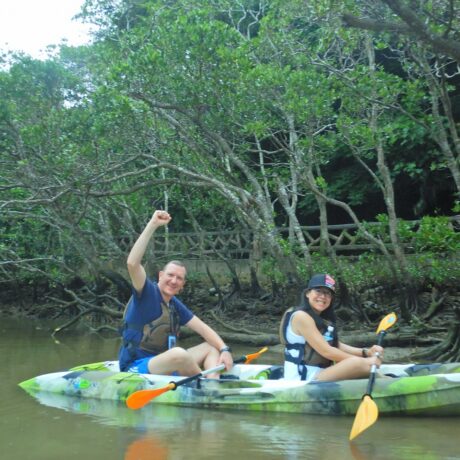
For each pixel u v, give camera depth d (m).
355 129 9.58
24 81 10.75
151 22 10.63
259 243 12.66
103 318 12.80
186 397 5.50
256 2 14.20
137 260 5.68
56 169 10.15
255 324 11.38
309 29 12.10
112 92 9.48
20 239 13.91
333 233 15.28
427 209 14.69
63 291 13.88
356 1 8.09
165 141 10.38
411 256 10.20
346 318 10.46
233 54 9.16
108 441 4.38
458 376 4.97
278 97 9.80
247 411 5.30
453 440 4.39
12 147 10.85
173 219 15.88
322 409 5.16
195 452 4.11
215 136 9.94
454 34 7.84
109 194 10.28
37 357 8.50
